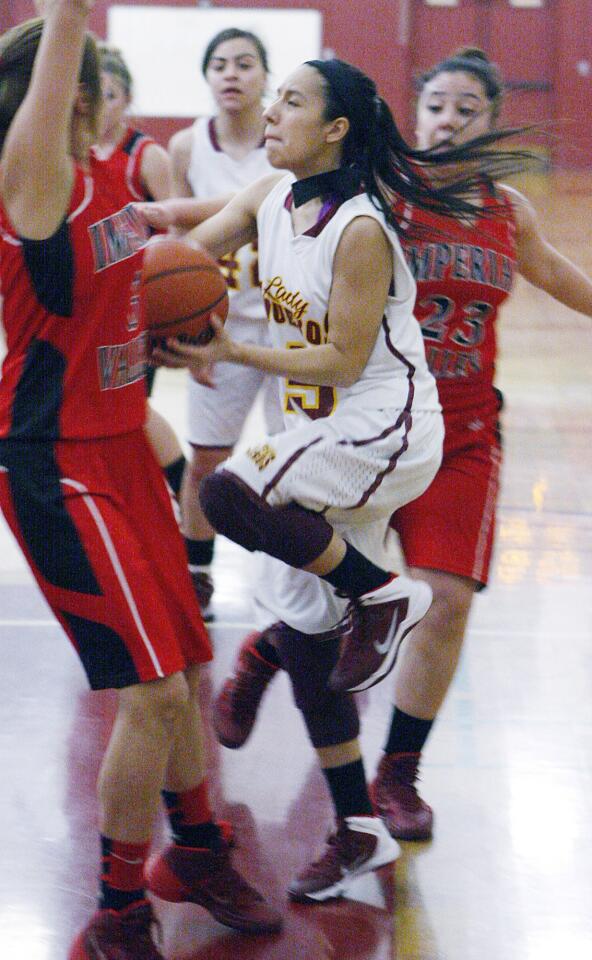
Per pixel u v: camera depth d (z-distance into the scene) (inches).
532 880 173.5
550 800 195.5
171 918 163.5
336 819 171.0
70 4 124.7
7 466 141.4
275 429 274.7
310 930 160.6
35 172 130.6
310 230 157.2
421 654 183.5
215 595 287.1
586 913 165.8
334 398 161.5
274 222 163.6
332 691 161.8
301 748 211.8
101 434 143.3
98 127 142.7
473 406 187.2
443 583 180.9
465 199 179.9
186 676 155.1
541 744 214.1
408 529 184.2
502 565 308.2
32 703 225.5
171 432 263.7
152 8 910.4
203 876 158.9
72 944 153.6
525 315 669.3
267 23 922.1
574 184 959.6
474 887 171.5
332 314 155.5
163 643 141.9
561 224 861.8
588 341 606.9
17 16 922.1
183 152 290.7
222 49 278.4
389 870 175.2
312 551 155.8
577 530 336.5
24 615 271.1
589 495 368.5
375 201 160.9
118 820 144.3
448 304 180.5
